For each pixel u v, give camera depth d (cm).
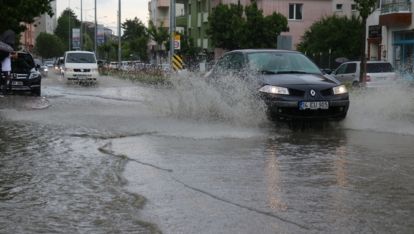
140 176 686
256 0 5281
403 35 3469
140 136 1007
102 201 577
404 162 761
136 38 8106
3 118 1315
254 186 631
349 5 5403
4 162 776
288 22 5328
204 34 6175
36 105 1698
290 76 1145
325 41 4497
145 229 487
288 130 1085
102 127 1130
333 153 837
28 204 569
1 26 2673
